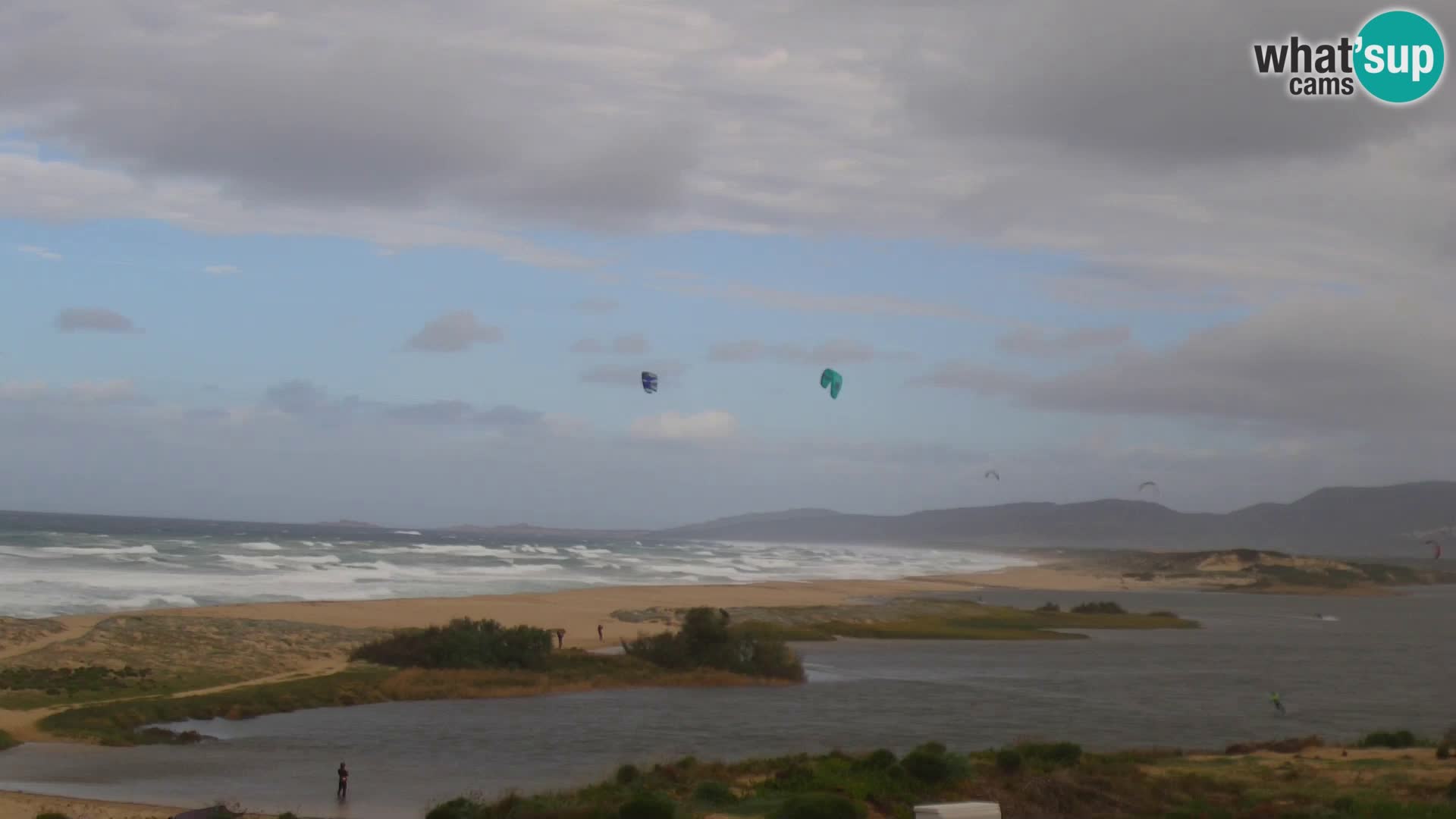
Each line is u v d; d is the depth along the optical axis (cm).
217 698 4812
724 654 6425
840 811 2595
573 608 9306
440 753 4047
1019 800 2942
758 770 3259
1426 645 9969
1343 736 4844
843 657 7919
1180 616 13800
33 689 4728
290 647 6103
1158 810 2902
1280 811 2783
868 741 4491
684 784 3083
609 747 4234
